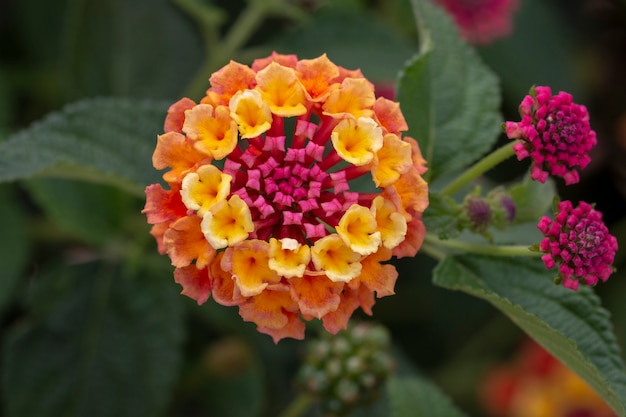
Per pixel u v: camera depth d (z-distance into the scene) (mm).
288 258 209
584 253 218
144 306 293
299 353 298
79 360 290
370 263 216
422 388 265
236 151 216
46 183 290
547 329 222
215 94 218
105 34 304
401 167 216
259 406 304
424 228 222
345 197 215
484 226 234
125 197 295
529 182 239
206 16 306
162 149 216
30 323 290
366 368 274
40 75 327
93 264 296
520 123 225
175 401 307
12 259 296
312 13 306
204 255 211
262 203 213
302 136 218
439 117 252
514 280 238
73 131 253
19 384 287
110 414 287
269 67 216
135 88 309
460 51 256
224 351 302
